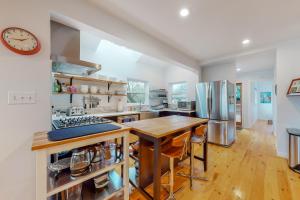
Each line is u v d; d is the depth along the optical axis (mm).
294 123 2729
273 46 2986
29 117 1351
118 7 1873
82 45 3434
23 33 1308
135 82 4957
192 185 1913
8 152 1261
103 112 3861
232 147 3457
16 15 1296
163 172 2203
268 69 5551
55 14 1551
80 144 1104
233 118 3918
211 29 2439
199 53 3670
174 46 3193
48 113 1448
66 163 1273
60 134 1139
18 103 1296
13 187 1287
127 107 4465
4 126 1241
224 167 2432
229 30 2471
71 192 1223
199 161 2646
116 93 4047
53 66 2080
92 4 1812
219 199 1663
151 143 1936
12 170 1279
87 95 3588
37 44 1377
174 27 2377
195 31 2512
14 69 1280
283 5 1794
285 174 2205
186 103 4504
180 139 1643
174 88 5645
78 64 1937
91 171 1210
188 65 3887
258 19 2123
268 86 7449
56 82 2918
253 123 6516
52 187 1005
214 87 3707
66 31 1841
